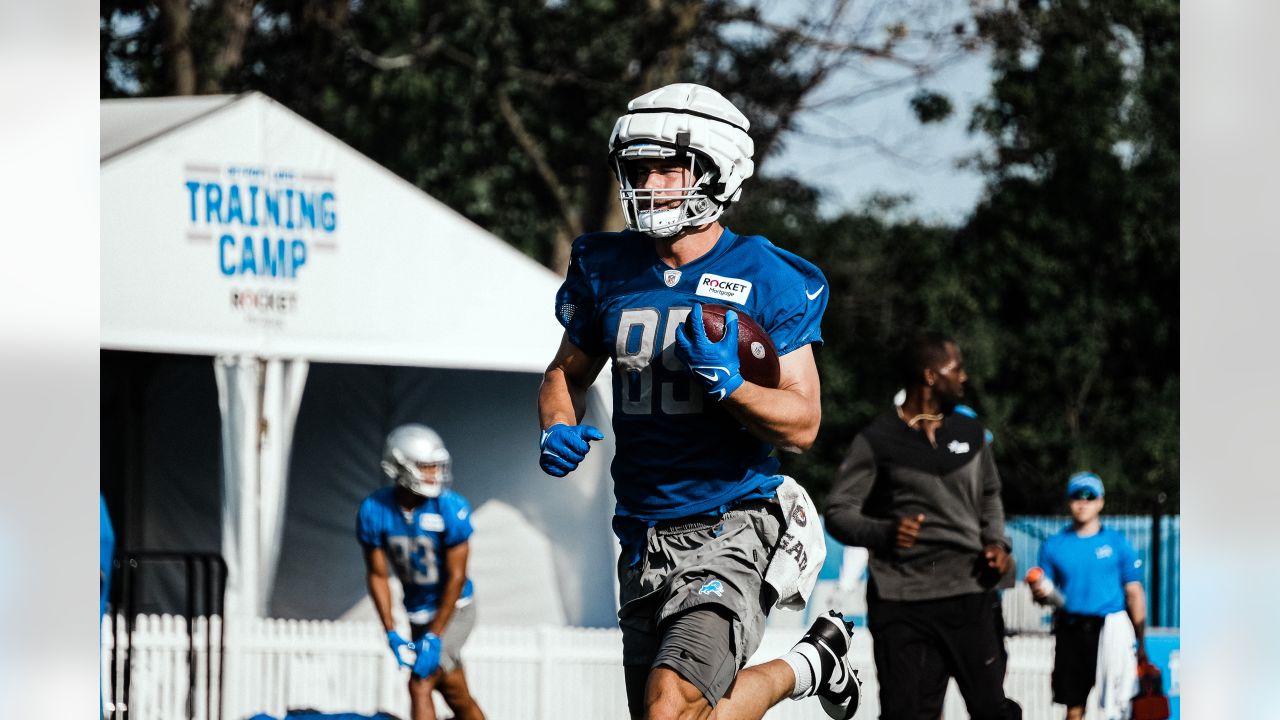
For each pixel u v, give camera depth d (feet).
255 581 73.15
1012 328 194.59
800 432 28.37
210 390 84.79
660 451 28.99
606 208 158.71
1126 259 187.11
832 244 198.39
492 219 180.75
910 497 48.98
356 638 70.38
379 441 91.81
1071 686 64.75
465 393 91.30
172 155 71.77
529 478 89.20
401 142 169.17
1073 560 64.54
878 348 194.70
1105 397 191.52
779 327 29.07
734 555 28.86
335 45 162.20
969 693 49.16
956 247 196.44
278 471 74.23
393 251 77.30
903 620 49.06
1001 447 185.37
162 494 85.20
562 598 88.38
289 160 74.74
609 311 29.45
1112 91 188.14
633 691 30.07
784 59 163.43
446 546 58.95
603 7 167.22
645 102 29.27
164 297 71.20
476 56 162.40
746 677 29.66
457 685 60.54
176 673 66.64
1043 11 175.32
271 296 73.97
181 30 150.41
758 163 172.76
